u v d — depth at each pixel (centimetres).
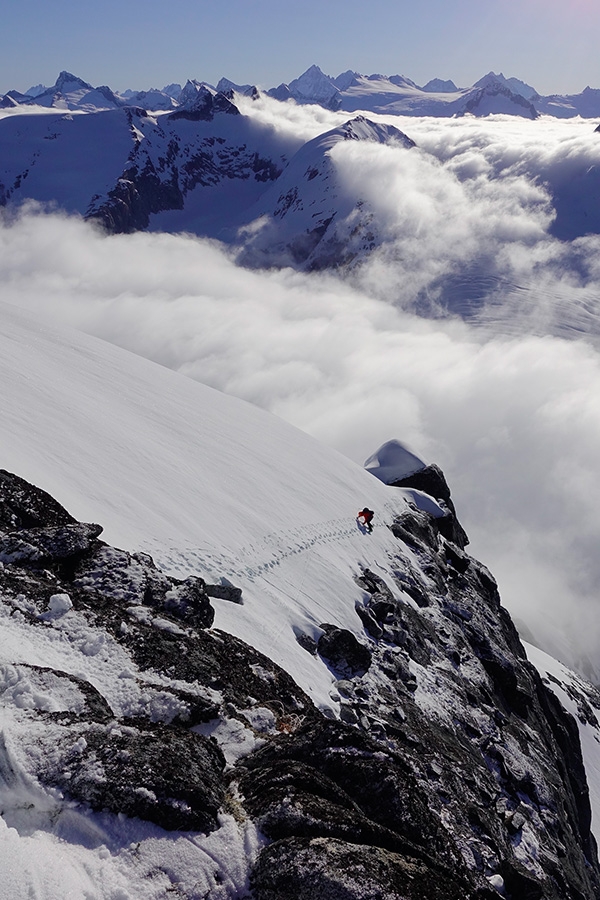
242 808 782
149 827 695
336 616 2378
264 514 2814
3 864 591
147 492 2341
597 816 3734
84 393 3047
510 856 1655
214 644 1263
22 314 4216
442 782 1725
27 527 1480
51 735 769
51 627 1064
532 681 3772
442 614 3159
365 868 685
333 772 931
